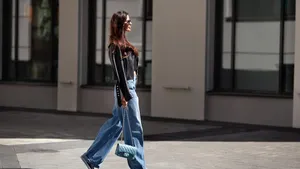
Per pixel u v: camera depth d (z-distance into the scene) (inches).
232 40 556.1
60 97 651.5
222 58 561.6
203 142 423.8
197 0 551.5
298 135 466.3
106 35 633.6
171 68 570.6
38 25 684.7
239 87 555.2
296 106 503.8
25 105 687.7
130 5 617.6
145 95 600.1
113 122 287.3
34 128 492.1
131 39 616.4
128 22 285.3
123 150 274.2
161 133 471.8
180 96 568.1
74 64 637.3
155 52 579.5
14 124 518.9
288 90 526.9
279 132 483.2
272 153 378.6
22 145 392.8
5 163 320.2
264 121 530.3
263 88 542.0
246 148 398.0
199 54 553.6
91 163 286.5
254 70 546.3
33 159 337.1
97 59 637.9
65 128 496.7
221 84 563.5
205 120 559.2
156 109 582.9
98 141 287.0
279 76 530.9
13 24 703.7
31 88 681.6
